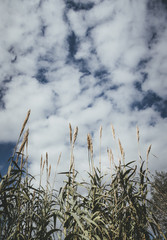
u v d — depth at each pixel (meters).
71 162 2.28
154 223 2.01
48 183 2.52
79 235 1.81
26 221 2.01
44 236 2.04
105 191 2.46
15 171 1.96
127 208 2.12
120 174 2.28
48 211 2.25
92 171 2.40
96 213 2.07
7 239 1.76
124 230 2.09
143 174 2.20
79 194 2.30
